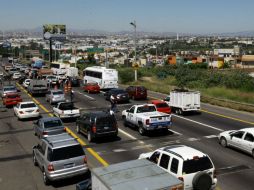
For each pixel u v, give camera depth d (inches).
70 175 563.2
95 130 833.5
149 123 877.2
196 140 836.6
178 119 1115.3
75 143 577.6
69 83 2048.5
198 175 445.4
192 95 1178.6
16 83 2706.7
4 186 580.1
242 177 574.6
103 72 1967.3
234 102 1326.3
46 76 2503.7
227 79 2009.1
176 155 471.8
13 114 1339.8
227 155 703.7
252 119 1091.3
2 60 7219.5
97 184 373.1
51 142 582.2
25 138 929.5
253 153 677.9
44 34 5113.2
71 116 1125.7
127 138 883.4
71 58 6112.2
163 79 2564.0
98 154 743.1
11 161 723.4
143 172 377.4
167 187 343.0
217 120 1085.8
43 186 575.2
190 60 5615.2
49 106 1486.2
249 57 4815.5
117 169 388.5
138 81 2367.1
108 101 1590.8
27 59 7716.5
